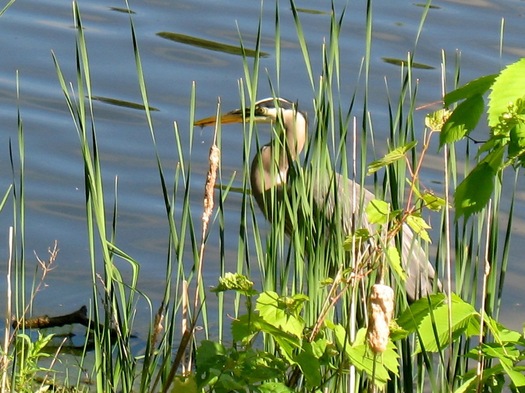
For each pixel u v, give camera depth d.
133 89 15.38
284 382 5.98
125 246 11.91
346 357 5.89
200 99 15.22
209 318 10.25
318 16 17.86
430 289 10.55
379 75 15.93
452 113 5.37
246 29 17.36
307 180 7.79
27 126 14.21
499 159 5.32
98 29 17.09
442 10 18.48
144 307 10.59
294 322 5.45
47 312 10.35
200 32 17.23
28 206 12.46
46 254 11.59
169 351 6.59
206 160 13.91
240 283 5.42
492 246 6.80
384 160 5.53
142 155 13.88
